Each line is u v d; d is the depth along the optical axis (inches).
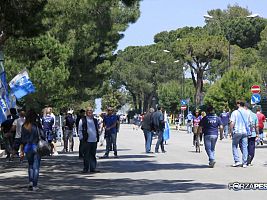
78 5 945.5
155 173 717.3
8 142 957.2
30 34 693.3
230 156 997.8
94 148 748.0
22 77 987.9
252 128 803.4
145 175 695.7
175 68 3831.2
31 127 571.8
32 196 520.1
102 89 2146.9
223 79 2444.6
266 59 2906.0
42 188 581.6
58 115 1584.6
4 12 650.2
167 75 3848.4
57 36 1069.1
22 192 551.2
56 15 893.2
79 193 536.7
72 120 1206.9
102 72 1457.9
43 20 842.8
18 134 901.2
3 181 657.0
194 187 565.3
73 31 1092.5
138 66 3878.0
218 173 705.6
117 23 1312.7
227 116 1791.3
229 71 2458.2
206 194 508.7
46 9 790.5
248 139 808.9
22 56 927.0
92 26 1082.1
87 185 603.5
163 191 537.3
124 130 2859.3
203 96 3149.6
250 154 811.4
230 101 2412.6
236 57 3265.3
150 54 3890.3
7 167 844.0
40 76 1060.5
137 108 4227.4
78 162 922.1
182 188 558.6
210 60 3078.2
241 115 791.1
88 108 745.6
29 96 1161.4
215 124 792.9
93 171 748.0
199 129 803.4
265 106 2246.6
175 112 3585.1
